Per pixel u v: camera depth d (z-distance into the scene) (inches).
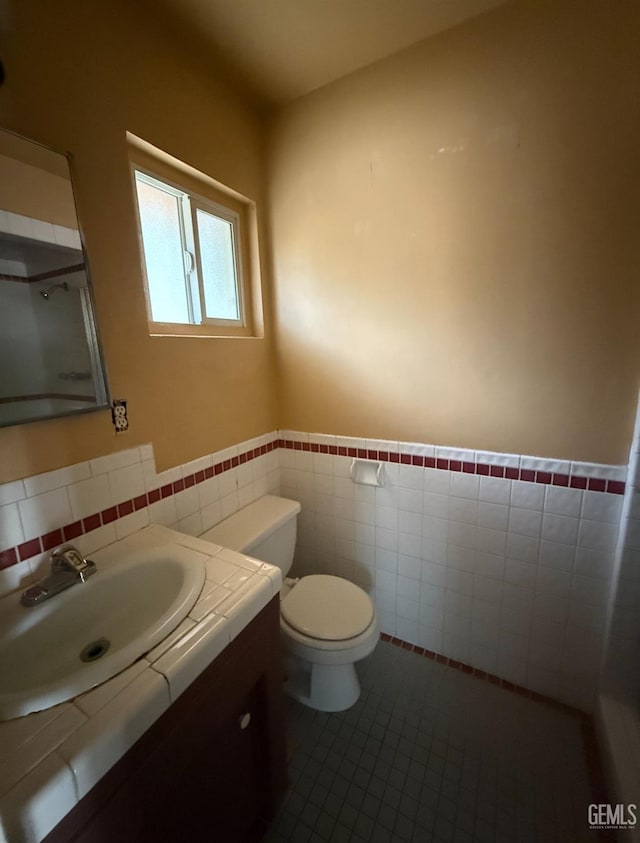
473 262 49.6
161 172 48.0
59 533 37.9
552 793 43.7
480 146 46.5
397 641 67.1
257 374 65.1
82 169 37.5
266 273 65.4
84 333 38.5
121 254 41.9
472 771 46.2
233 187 56.6
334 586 59.4
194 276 54.6
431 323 53.8
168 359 48.7
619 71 38.7
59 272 36.1
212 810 32.4
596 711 50.8
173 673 25.7
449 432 55.6
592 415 46.3
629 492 44.2
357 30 45.8
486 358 51.1
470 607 59.2
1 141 31.4
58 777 19.5
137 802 24.4
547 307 46.4
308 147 58.0
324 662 48.7
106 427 41.8
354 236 57.0
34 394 34.8
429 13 43.7
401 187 52.2
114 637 35.9
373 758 47.9
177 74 46.4
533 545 52.6
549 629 53.8
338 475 66.6
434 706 54.8
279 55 49.5
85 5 36.5
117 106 40.1
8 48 31.5
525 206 45.4
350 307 59.5
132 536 44.6
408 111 49.9
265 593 35.1
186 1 41.3
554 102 42.0
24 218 33.3
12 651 30.1
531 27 41.7
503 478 52.7
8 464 33.7
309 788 44.6
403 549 63.1
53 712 22.7
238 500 62.2
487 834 40.2
